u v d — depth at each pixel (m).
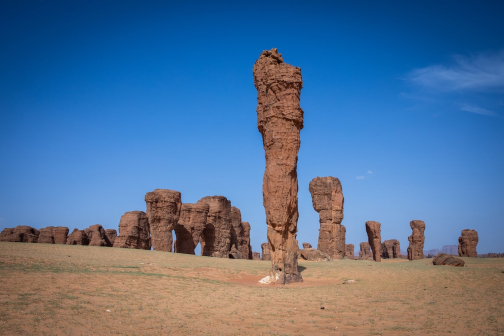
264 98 33.38
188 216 63.97
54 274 24.22
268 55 33.75
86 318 16.06
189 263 40.44
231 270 37.84
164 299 20.97
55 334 14.00
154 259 40.59
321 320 17.89
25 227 65.25
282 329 16.22
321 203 60.50
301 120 32.38
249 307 20.55
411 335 15.18
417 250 76.38
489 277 27.62
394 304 21.20
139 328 15.53
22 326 14.40
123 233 51.41
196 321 17.08
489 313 18.28
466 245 70.69
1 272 23.44
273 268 31.86
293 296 24.34
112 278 25.11
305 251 56.84
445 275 29.72
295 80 31.84
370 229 72.38
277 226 31.55
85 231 71.62
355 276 34.22
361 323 17.16
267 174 31.80
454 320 17.27
